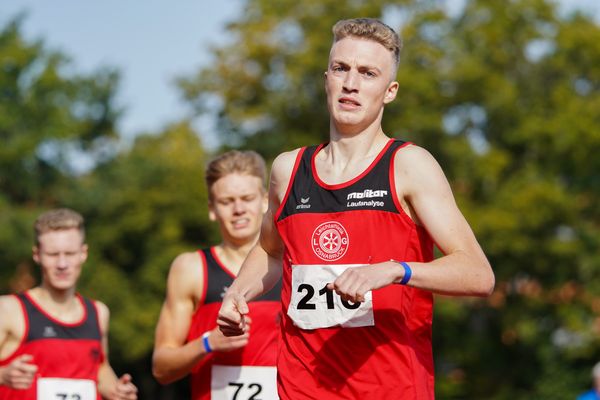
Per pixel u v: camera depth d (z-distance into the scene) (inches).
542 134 2159.2
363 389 313.7
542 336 2220.7
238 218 498.6
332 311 315.6
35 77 2504.9
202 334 498.0
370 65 319.6
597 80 2277.3
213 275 498.6
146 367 2368.4
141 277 2206.0
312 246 319.3
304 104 2237.9
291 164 333.7
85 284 2175.2
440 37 2244.1
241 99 2356.1
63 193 2410.2
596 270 2154.3
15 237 2218.3
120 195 2252.7
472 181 2202.3
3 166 2421.3
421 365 318.7
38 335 591.2
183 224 2262.6
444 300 2076.8
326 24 2226.9
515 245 2085.4
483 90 2178.9
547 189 2094.0
